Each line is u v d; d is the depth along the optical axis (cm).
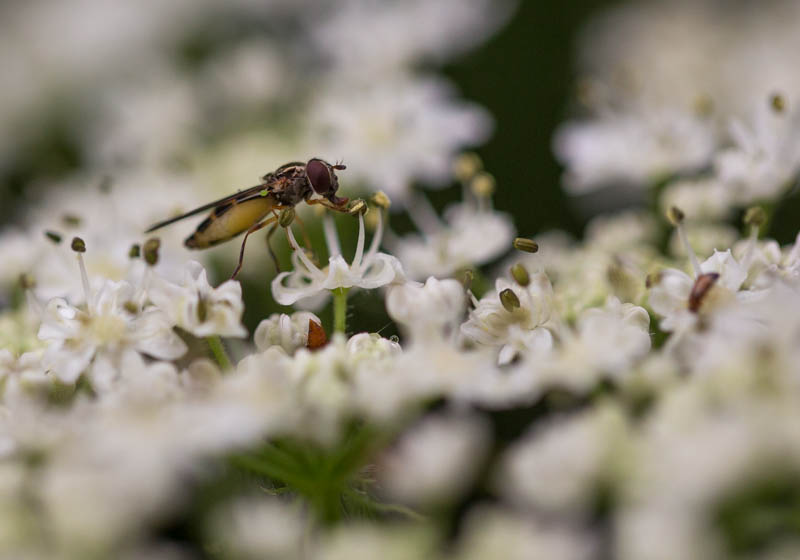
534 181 14
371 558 10
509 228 12
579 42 15
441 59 15
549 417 11
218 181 14
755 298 11
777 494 10
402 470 11
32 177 15
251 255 13
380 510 11
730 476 10
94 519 10
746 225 13
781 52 15
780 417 10
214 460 11
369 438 11
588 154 13
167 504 10
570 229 14
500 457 11
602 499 10
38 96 16
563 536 10
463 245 12
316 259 12
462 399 11
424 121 14
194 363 11
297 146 14
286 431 11
